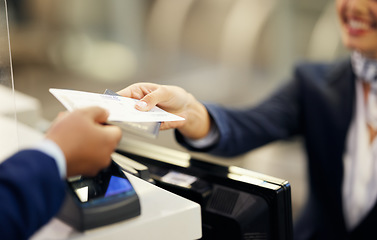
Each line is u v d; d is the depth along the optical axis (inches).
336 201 61.0
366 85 60.1
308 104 64.4
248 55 172.2
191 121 42.0
